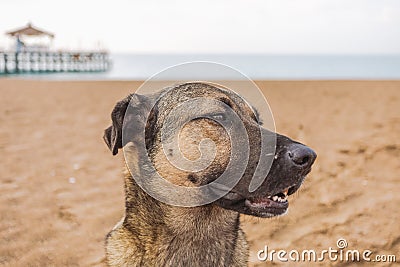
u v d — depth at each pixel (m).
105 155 1.90
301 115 2.88
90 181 1.55
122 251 0.71
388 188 1.43
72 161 1.80
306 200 1.33
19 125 2.54
